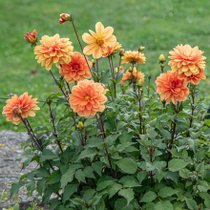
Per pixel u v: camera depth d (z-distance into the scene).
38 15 9.34
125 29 8.27
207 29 7.96
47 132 2.38
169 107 2.30
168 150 2.25
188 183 2.21
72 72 2.23
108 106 2.24
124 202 2.23
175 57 2.14
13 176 3.18
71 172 2.21
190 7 9.27
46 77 6.31
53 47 2.19
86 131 2.28
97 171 2.21
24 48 7.66
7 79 6.30
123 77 2.42
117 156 2.20
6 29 8.59
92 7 9.66
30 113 2.25
